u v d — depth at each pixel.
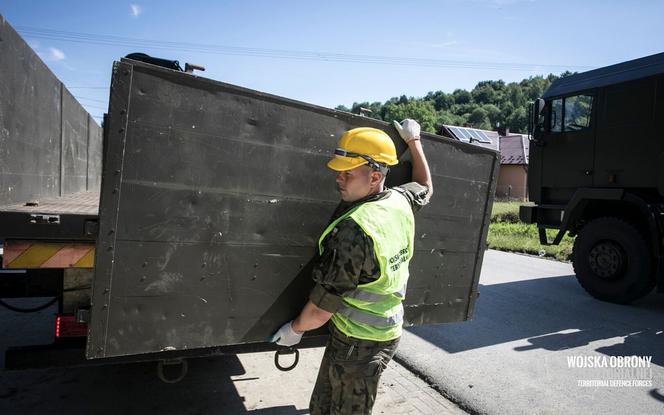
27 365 2.50
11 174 3.36
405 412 3.48
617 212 7.06
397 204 2.11
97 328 1.96
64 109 5.27
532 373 4.23
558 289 7.59
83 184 6.85
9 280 3.31
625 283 6.52
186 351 2.51
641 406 3.63
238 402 3.45
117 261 1.97
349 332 2.08
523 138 43.44
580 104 7.30
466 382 4.01
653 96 6.36
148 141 1.97
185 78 2.03
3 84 3.13
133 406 3.32
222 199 2.16
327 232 2.07
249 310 2.29
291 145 2.32
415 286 2.89
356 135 2.10
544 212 7.91
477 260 3.17
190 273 2.12
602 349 4.87
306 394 3.61
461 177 3.00
